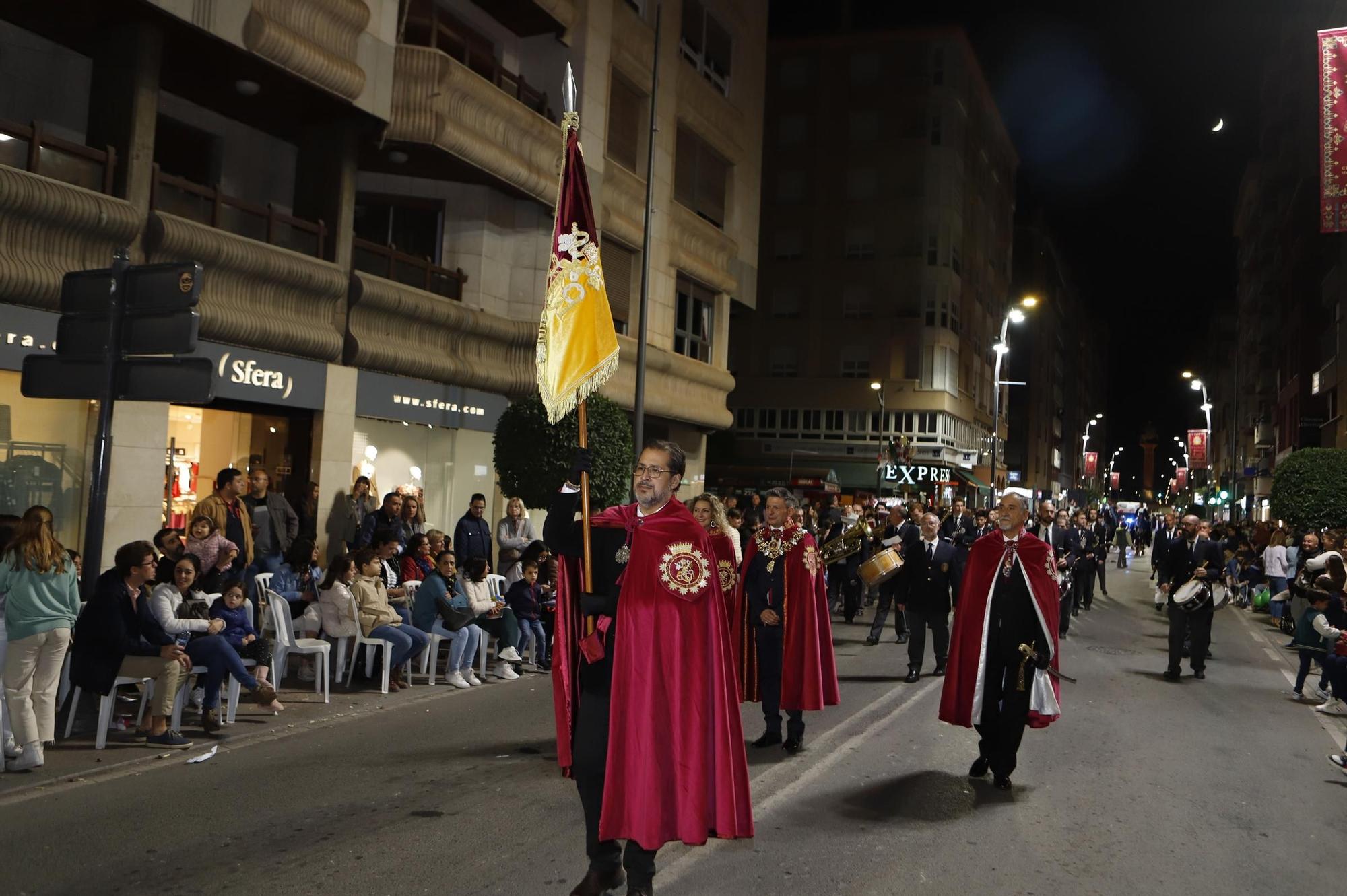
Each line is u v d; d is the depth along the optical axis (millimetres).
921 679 12227
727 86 29531
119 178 12633
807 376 56156
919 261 54656
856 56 56125
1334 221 15828
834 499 24828
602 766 4570
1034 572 7434
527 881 5199
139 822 6055
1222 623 21203
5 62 12586
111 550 12352
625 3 23062
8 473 11359
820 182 56438
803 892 5203
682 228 26422
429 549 13445
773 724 8500
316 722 9047
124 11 12422
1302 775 8242
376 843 5746
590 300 5367
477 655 12773
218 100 15234
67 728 8023
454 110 17250
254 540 12297
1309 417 43125
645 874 4504
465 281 19125
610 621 4641
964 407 59625
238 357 14133
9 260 11125
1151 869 5801
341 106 15539
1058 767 8125
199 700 9141
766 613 8320
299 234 15570
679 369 26250
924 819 6562
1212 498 78250
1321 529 23641
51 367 8219
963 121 57688
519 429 16234
